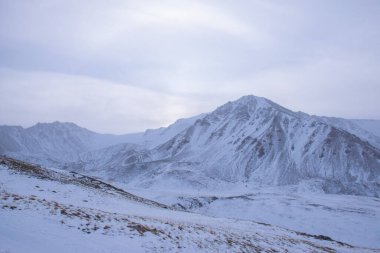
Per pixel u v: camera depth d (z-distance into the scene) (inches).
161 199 3636.8
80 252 705.0
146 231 928.3
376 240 2549.2
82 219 885.2
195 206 3646.7
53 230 772.6
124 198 1895.9
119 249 772.6
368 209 3427.7
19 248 649.0
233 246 1058.1
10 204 855.1
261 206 3486.7
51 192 1342.3
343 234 2672.2
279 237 1481.3
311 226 2859.3
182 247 906.7
